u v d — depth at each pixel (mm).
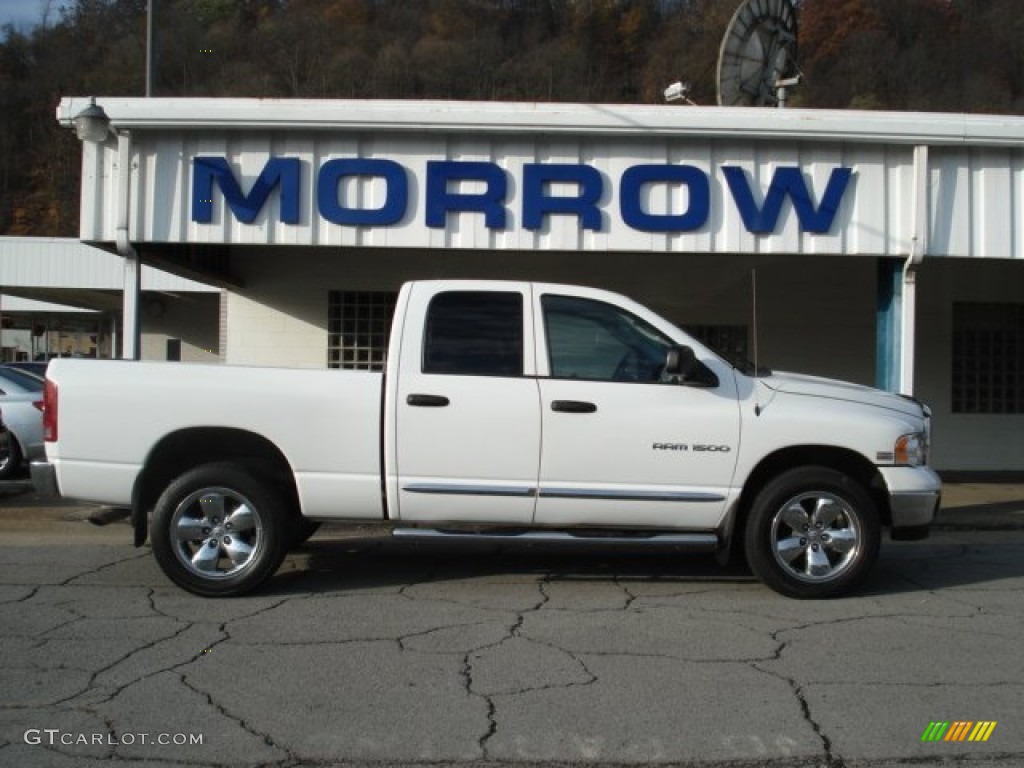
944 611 6281
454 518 6352
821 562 6426
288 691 4668
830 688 4766
